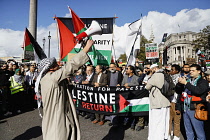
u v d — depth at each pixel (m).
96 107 4.87
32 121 5.12
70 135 2.01
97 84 4.83
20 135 4.08
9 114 5.85
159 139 3.11
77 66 1.84
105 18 5.18
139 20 5.18
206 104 2.90
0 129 4.48
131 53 5.18
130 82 4.76
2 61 12.66
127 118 4.65
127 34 5.19
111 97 4.69
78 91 5.21
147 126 4.70
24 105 6.48
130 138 3.86
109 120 5.23
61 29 5.39
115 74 5.24
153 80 3.19
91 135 4.03
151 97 3.28
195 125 2.95
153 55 7.02
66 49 5.36
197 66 2.95
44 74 2.03
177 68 4.95
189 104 3.01
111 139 3.80
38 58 7.02
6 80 6.06
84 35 1.96
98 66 5.03
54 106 1.91
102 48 5.09
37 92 2.10
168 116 3.30
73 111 2.12
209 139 3.82
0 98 6.36
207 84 2.82
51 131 1.88
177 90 3.37
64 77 1.88
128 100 4.55
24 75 7.40
